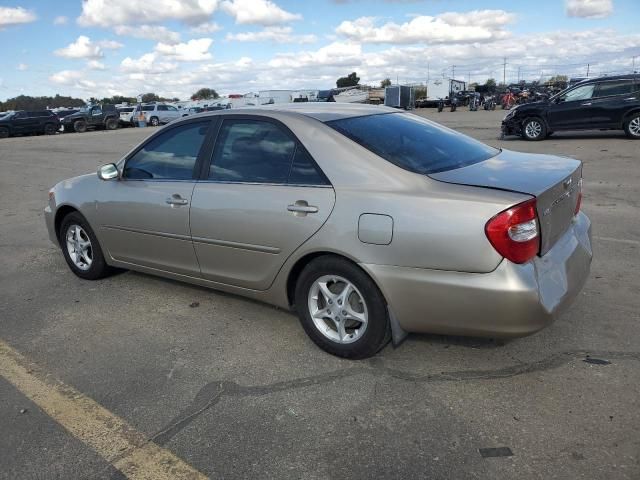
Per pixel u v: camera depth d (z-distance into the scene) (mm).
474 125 23922
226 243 3781
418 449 2607
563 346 3479
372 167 3207
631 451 2510
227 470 2535
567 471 2410
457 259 2854
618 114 14680
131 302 4590
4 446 2779
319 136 3428
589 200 7668
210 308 4391
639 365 3223
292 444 2689
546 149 13539
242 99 56312
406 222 2967
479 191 2904
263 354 3602
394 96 52562
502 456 2525
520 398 2959
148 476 2525
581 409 2836
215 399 3107
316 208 3287
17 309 4570
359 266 3176
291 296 3693
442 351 3498
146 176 4375
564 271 3096
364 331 3283
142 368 3498
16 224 7996
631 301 4102
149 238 4340
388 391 3096
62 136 31234
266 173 3611
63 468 2602
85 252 5113
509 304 2791
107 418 2975
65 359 3664
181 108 44438
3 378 3443
